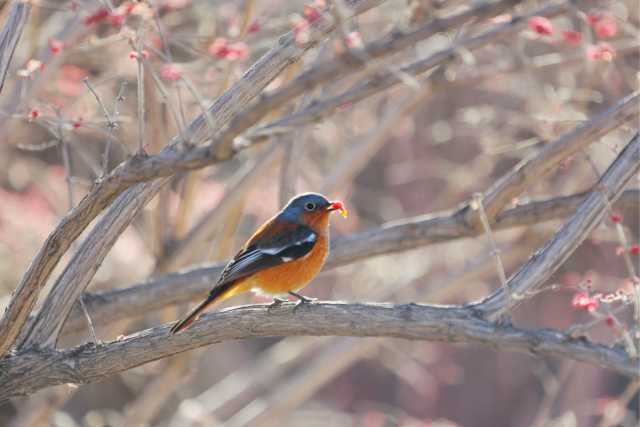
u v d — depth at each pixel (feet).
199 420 55.72
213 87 46.42
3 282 52.06
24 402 60.80
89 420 56.54
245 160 56.39
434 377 78.28
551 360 80.79
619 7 48.26
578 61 50.03
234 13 46.98
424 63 25.63
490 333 26.04
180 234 45.14
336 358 54.08
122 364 28.35
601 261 70.13
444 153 72.59
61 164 61.87
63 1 52.60
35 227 53.16
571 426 53.06
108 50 48.96
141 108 24.59
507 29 26.63
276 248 32.86
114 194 25.38
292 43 29.43
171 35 39.06
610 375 73.51
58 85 46.80
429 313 26.71
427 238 39.17
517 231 54.90
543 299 76.54
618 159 28.99
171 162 23.75
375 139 48.96
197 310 28.12
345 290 65.21
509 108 66.95
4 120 43.93
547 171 35.35
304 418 67.56
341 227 61.57
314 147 61.82
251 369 66.69
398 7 50.03
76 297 29.45
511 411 80.59
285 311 27.76
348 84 41.60
